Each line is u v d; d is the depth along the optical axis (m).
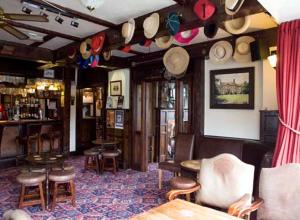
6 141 6.10
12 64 6.52
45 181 3.77
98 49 4.07
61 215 3.38
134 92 6.05
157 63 5.51
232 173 2.37
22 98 7.54
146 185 4.75
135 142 6.05
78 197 4.07
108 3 3.05
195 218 1.71
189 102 5.01
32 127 6.41
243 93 4.23
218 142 4.21
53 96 7.73
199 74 4.73
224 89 4.46
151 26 3.19
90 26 3.89
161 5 3.10
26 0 2.79
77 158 7.19
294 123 2.39
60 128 7.14
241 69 4.25
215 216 1.75
